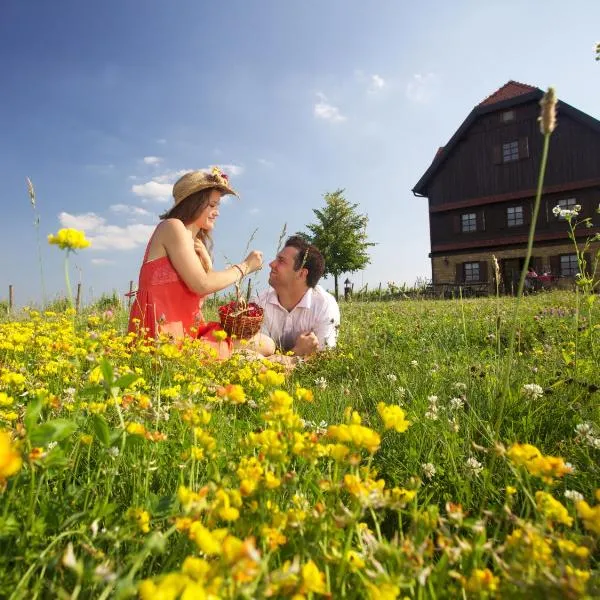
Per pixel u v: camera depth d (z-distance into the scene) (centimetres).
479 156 3027
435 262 3152
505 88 3011
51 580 98
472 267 3031
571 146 2756
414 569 87
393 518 147
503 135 2953
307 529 100
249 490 99
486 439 200
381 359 398
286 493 138
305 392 138
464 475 168
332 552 95
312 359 404
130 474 148
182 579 63
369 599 83
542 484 160
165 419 182
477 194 3022
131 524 106
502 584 89
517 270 2866
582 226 2673
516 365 307
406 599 87
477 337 515
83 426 167
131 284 550
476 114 2989
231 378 286
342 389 287
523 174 2881
